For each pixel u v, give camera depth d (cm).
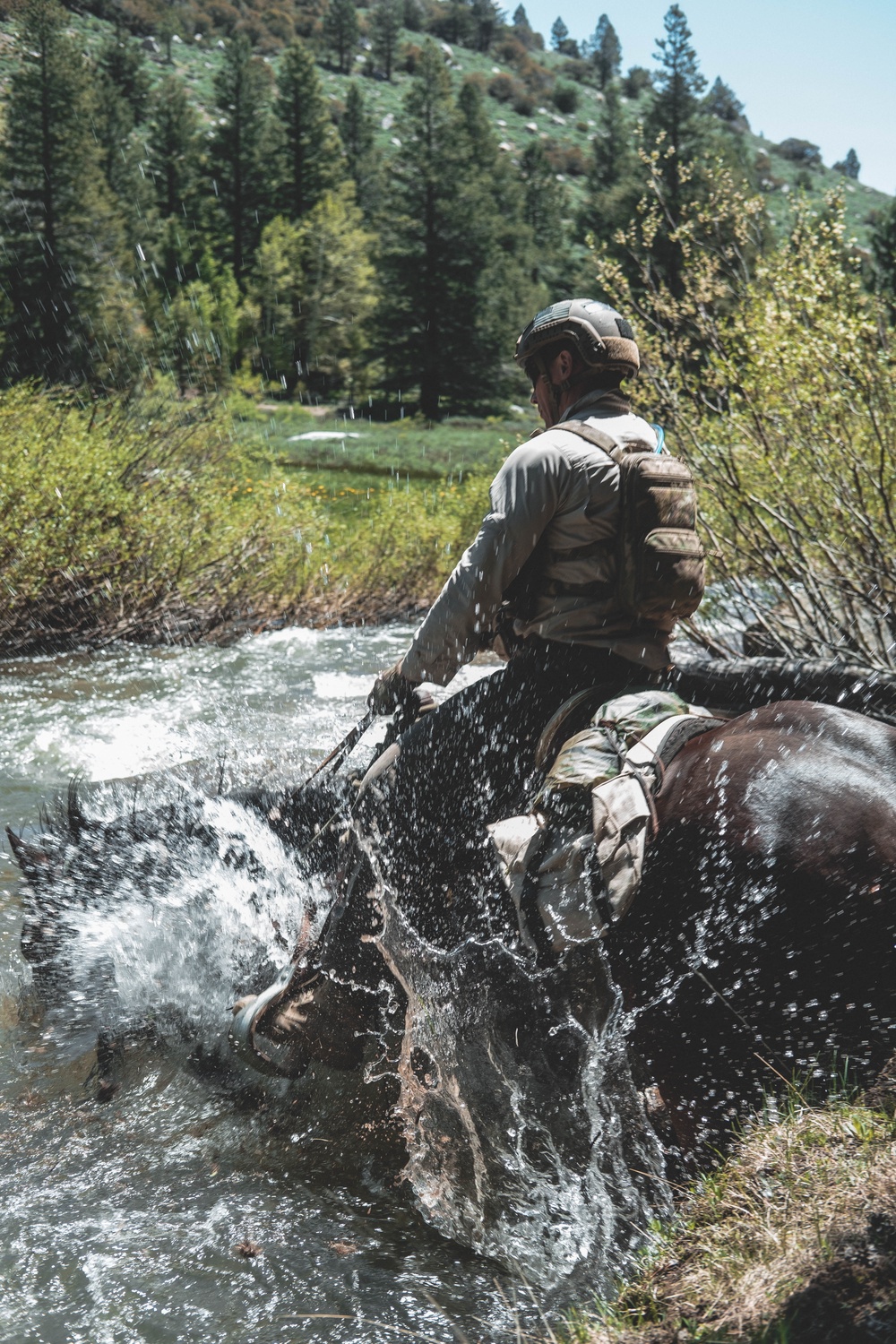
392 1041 311
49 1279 258
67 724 721
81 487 1049
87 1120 328
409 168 7338
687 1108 243
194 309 6159
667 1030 235
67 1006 366
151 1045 351
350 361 7488
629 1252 257
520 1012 274
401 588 1359
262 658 1005
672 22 6238
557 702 269
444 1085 300
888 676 270
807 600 691
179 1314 246
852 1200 212
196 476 1264
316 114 8856
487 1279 259
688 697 293
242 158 8512
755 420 653
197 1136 321
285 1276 259
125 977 359
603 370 282
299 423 5156
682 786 234
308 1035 308
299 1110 330
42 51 6053
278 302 7356
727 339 723
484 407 7419
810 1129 230
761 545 671
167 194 8856
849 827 210
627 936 236
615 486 262
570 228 10906
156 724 723
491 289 7550
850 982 210
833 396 624
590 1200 274
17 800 568
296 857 333
